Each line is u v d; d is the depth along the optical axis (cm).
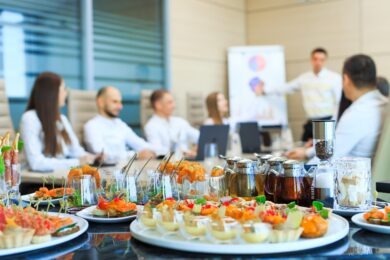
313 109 625
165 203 123
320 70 618
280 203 142
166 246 103
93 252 104
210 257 98
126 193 151
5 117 327
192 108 575
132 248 106
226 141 357
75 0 494
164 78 604
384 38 618
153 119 442
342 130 244
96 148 369
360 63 246
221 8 689
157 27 595
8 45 432
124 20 551
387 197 184
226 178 152
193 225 105
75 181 152
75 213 143
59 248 108
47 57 466
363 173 139
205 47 663
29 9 449
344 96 278
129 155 274
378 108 244
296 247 99
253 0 726
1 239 102
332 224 117
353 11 639
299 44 686
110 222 132
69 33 489
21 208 121
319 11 667
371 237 111
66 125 324
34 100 301
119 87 546
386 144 225
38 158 285
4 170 149
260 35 721
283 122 664
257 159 158
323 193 141
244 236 100
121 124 397
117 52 543
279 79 678
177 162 159
